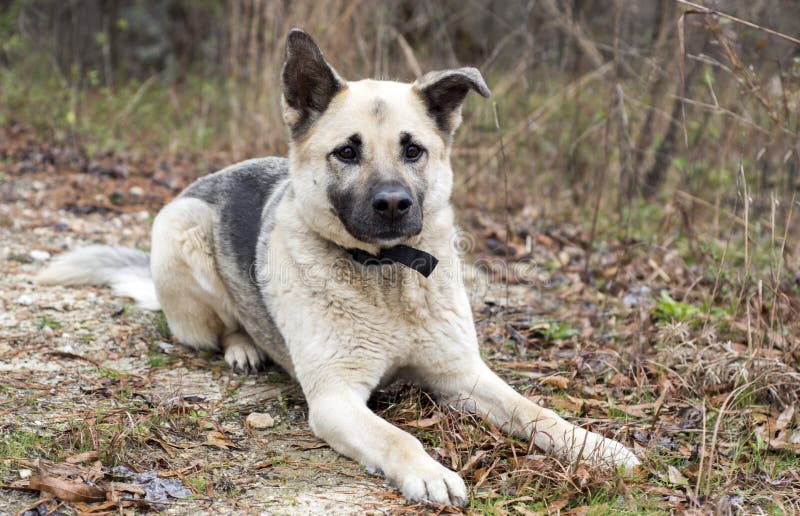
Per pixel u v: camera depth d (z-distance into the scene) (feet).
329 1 25.88
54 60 33.17
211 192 15.42
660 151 24.36
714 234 19.84
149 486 10.05
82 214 22.49
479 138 27.02
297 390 13.62
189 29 40.04
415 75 27.25
